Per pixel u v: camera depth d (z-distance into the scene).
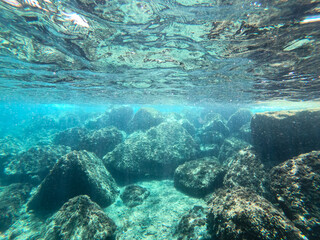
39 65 2.37
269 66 2.06
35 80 3.18
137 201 2.18
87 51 1.92
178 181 2.45
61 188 2.18
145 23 1.44
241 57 1.89
